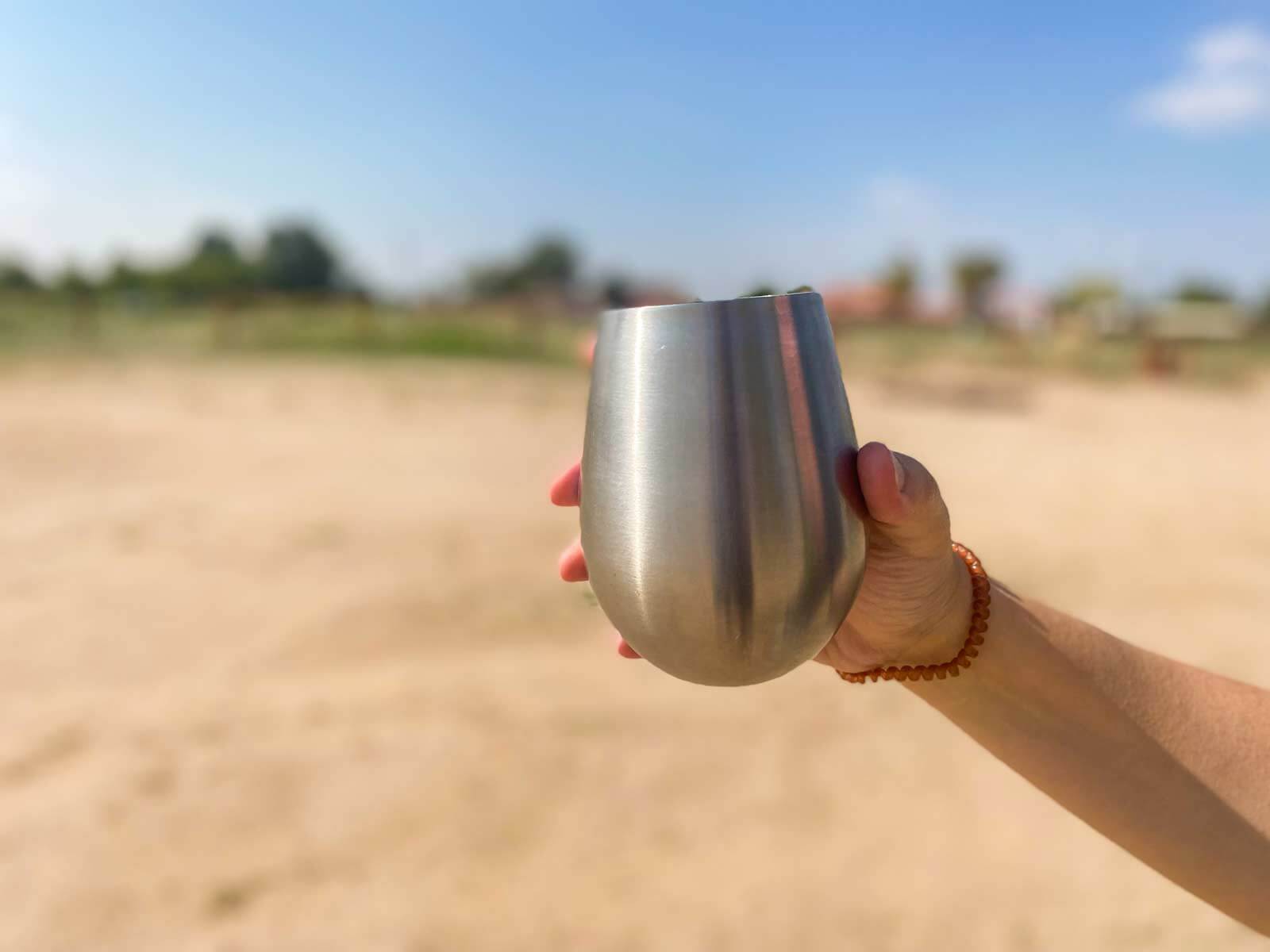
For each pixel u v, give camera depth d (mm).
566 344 8594
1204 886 344
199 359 6617
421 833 1097
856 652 379
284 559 1995
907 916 971
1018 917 969
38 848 1058
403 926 955
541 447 3496
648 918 967
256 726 1319
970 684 367
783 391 271
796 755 1270
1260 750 351
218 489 2625
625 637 299
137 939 937
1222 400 6711
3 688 1429
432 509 2408
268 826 1105
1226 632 1725
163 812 1122
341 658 1546
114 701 1395
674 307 275
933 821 1131
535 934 945
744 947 928
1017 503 2781
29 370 5480
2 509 2387
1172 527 2488
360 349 7684
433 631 1646
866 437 4211
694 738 1312
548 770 1222
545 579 1883
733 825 1120
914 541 332
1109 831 354
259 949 925
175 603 1760
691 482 269
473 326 10188
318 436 3568
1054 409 5773
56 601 1763
